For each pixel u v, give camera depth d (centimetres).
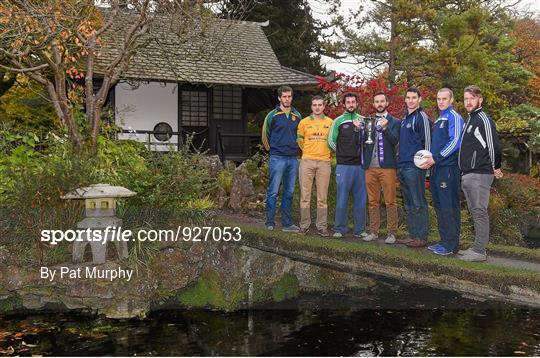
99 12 945
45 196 718
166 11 917
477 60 1656
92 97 862
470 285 550
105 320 686
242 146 1692
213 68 1566
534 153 1583
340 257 643
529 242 1110
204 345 597
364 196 741
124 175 786
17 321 678
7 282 698
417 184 665
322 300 811
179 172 804
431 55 1557
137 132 1452
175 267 752
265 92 1675
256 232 742
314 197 923
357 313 727
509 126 1576
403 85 1188
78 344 595
